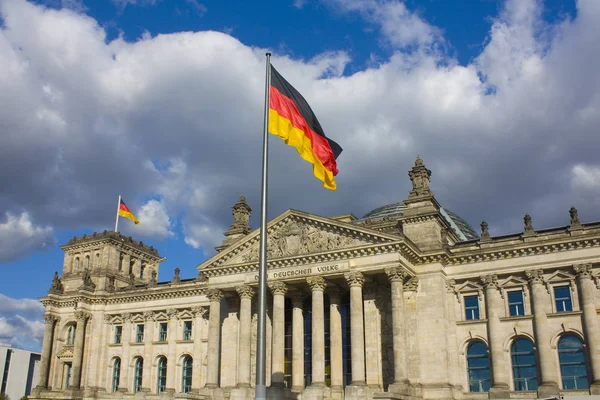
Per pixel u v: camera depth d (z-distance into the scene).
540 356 86.75
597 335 83.94
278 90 59.91
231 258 103.81
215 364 100.81
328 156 62.25
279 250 99.00
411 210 99.44
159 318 128.25
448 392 88.06
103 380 130.50
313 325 92.50
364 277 93.25
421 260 96.06
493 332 91.00
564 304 88.81
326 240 95.69
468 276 95.31
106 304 135.62
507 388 87.75
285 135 58.75
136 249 148.88
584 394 82.25
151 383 123.81
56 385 133.12
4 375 184.88
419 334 92.81
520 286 92.12
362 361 87.88
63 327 137.25
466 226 132.88
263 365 42.03
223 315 111.06
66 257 147.12
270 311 106.06
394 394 81.44
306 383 100.81
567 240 88.94
